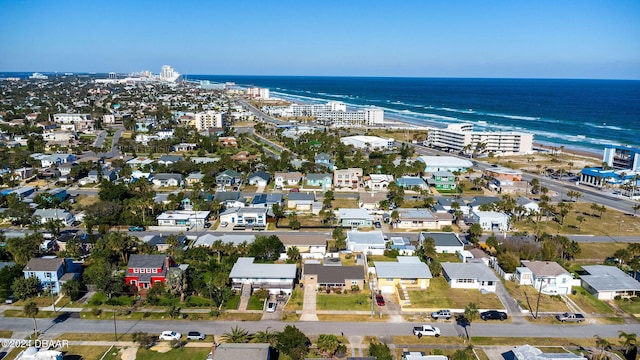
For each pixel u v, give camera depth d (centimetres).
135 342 6366
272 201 12362
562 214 11669
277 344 6069
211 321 6962
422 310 7300
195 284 7675
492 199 12688
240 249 8962
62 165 15938
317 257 9269
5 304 7388
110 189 12456
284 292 7812
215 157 18800
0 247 8812
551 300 7681
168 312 7119
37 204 11938
